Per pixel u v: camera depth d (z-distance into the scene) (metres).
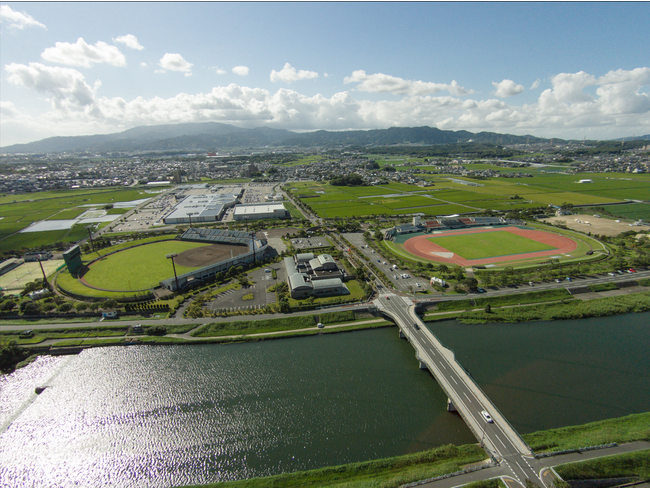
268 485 86.94
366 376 128.12
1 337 153.12
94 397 120.56
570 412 110.12
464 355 140.12
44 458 98.31
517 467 87.44
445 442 99.69
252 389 122.19
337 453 96.69
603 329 159.00
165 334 155.12
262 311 170.12
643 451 92.56
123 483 90.94
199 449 99.50
